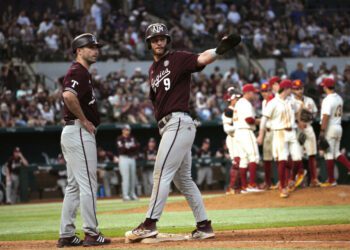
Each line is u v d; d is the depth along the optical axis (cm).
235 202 5350
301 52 11994
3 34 10588
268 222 3919
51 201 8788
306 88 10181
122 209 5984
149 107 9981
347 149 10012
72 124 3023
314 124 9644
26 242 3334
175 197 8150
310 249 2477
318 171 7981
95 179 3045
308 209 4800
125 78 10281
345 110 10312
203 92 10225
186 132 3034
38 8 11562
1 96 9338
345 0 13425
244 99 5919
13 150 9512
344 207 4872
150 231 3022
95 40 3058
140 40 11338
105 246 2925
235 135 5944
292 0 12912
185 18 11862
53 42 10744
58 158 9550
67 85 2986
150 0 12306
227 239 3027
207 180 9688
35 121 9231
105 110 9700
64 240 3041
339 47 12306
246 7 12694
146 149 9550
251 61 11550
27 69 10438
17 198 8906
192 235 3103
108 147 9856
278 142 5503
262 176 9275
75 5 12125
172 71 3030
